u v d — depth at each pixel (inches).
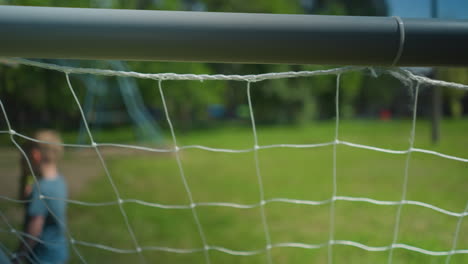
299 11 1074.7
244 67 906.1
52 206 75.6
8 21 29.6
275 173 299.6
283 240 142.2
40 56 31.3
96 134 568.1
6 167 292.0
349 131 723.4
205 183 266.2
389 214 167.5
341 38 29.4
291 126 919.7
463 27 29.1
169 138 651.5
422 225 152.6
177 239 145.3
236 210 183.0
